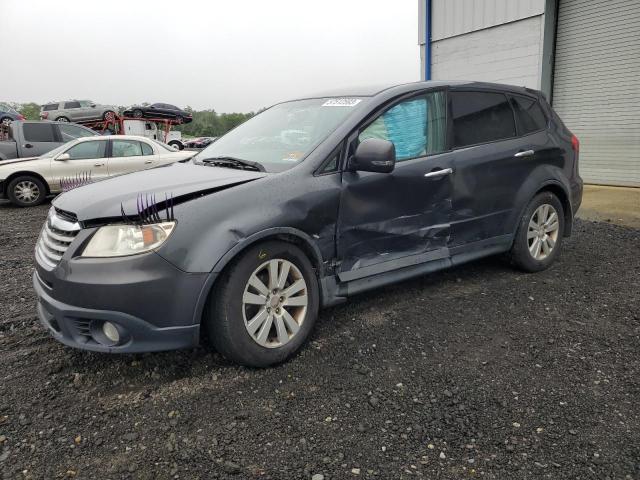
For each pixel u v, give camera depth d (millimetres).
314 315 3285
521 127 4594
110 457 2295
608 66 9453
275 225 2992
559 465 2215
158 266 2686
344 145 3412
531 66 10148
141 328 2701
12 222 8414
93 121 27000
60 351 3303
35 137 12484
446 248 4027
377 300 4109
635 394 2750
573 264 5039
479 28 10922
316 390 2822
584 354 3195
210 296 2881
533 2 9867
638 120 9211
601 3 9344
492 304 4012
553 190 4844
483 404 2672
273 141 3732
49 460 2275
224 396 2768
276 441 2395
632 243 5816
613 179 9766
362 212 3451
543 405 2658
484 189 4191
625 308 3898
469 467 2215
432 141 3930
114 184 3250
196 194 2902
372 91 3840
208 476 2168
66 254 2760
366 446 2354
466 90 4242
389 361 3135
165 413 2621
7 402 2727
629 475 2146
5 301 4297
